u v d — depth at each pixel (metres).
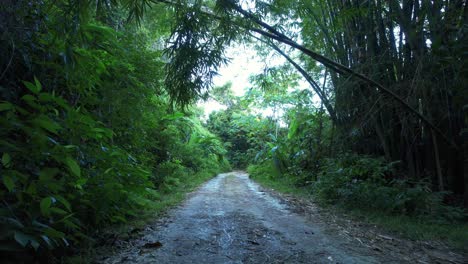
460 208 4.66
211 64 3.53
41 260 2.27
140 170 3.88
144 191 3.92
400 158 5.74
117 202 3.66
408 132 5.50
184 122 11.11
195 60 3.45
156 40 7.38
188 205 5.82
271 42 6.34
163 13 5.35
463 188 4.99
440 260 2.79
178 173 10.27
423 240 3.46
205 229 3.81
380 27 5.51
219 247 3.05
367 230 3.88
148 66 5.37
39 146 2.10
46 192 2.29
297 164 10.47
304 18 6.45
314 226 4.06
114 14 4.42
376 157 6.45
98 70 3.33
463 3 4.32
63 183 2.42
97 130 2.63
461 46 3.94
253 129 21.67
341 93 6.28
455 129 4.90
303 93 9.05
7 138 2.04
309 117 9.73
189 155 13.49
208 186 10.35
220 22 3.69
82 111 3.28
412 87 4.87
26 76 2.68
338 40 6.45
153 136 7.87
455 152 5.02
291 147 11.41
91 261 2.53
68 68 2.74
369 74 5.57
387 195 4.84
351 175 6.11
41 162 2.42
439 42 4.06
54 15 2.80
